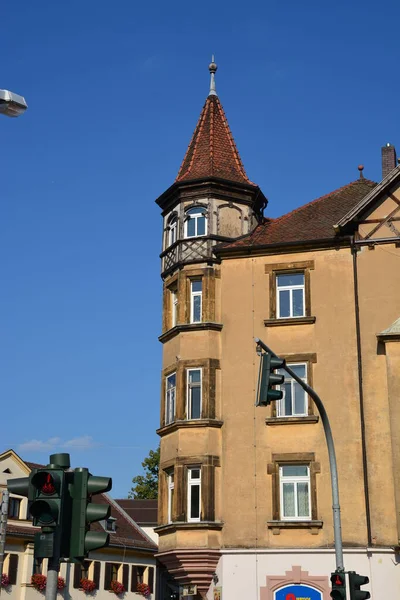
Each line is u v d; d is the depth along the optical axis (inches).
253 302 1191.6
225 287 1211.2
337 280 1166.3
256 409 1141.7
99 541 366.6
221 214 1255.5
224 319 1195.9
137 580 2251.5
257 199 1301.7
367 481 1067.9
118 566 2196.1
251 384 1155.3
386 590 1018.7
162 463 1175.6
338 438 1097.4
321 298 1164.5
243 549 1082.1
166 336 1228.5
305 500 1097.4
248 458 1122.7
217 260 1226.0
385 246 1162.0
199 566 1084.5
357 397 1107.9
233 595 1065.5
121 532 2314.2
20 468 2070.6
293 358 1146.7
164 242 1302.9
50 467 369.4
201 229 1254.9
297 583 1052.5
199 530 1095.6
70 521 369.4
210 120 1368.1
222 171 1286.9
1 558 804.0
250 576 1068.5
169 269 1257.4
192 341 1189.1
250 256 1214.3
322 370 1132.5
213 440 1138.7
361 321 1138.0
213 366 1171.3
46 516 360.2
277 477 1104.8
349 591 690.2
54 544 357.7
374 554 1035.9
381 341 1099.3
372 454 1079.0
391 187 1179.3
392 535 1039.0
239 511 1103.0
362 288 1152.2
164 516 1151.6
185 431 1147.9
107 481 374.6
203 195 1259.2
